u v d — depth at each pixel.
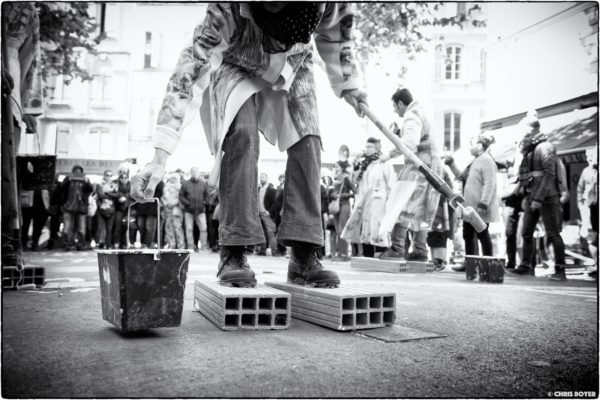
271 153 18.89
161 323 1.75
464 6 13.34
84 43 11.13
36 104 4.10
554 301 3.42
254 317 1.95
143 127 23.08
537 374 1.45
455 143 17.75
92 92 22.88
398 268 6.10
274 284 2.50
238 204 2.19
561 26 11.34
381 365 1.47
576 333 2.14
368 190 7.30
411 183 6.47
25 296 2.89
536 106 11.97
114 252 1.73
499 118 12.93
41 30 10.57
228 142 2.22
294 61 2.29
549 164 6.14
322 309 2.09
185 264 1.79
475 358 1.62
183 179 12.10
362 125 17.66
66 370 1.33
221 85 2.24
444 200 7.38
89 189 10.82
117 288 1.73
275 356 1.52
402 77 15.92
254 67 2.17
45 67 11.34
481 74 17.56
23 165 4.08
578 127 10.78
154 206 10.66
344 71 2.48
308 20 2.06
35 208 10.36
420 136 6.43
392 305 2.13
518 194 6.79
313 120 2.35
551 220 6.07
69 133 22.94
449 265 8.80
